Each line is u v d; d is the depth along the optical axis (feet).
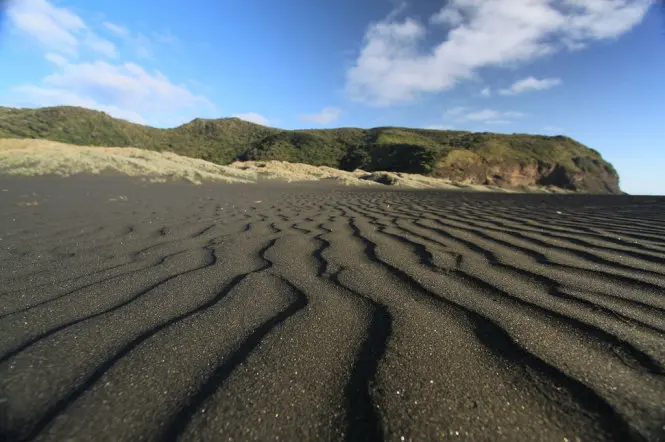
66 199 20.62
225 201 23.36
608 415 2.91
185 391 3.19
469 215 16.81
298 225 12.96
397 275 6.64
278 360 3.68
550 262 7.61
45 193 23.22
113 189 28.89
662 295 5.57
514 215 16.98
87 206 17.87
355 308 5.06
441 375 3.45
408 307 5.08
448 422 2.85
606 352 3.84
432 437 2.70
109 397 3.10
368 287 5.95
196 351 3.85
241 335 4.23
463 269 7.02
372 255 8.23
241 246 9.19
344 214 16.92
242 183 52.90
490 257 8.05
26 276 6.54
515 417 2.91
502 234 11.16
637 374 3.43
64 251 8.55
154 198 23.61
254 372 3.47
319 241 9.91
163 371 3.48
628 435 2.71
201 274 6.68
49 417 2.87
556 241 10.00
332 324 4.53
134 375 3.41
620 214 17.80
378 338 4.17
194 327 4.43
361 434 2.72
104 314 4.82
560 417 2.91
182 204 20.26
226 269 7.02
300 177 82.79
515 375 3.45
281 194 34.40
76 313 4.86
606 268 7.12
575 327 4.43
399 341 4.09
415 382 3.34
